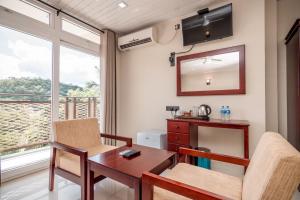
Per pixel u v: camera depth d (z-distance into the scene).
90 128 2.27
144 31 3.02
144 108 3.25
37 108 2.89
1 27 2.10
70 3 2.46
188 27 2.61
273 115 2.24
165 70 3.00
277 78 2.24
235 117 2.33
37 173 2.26
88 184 1.46
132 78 3.40
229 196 1.09
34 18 2.32
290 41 2.01
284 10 2.23
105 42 3.17
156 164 1.37
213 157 1.47
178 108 2.71
